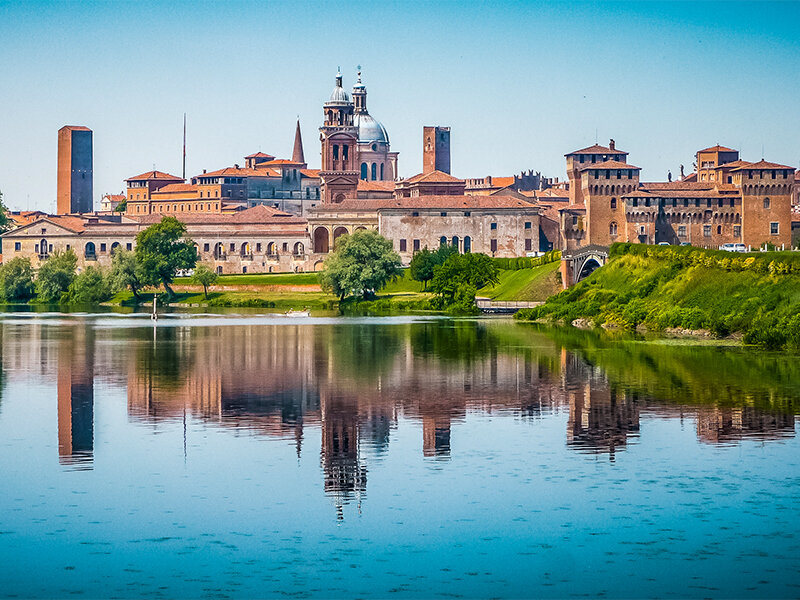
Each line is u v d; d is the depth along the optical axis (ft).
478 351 540.93
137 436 334.65
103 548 240.94
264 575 228.22
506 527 251.60
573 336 620.49
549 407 379.14
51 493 275.80
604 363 486.79
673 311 643.04
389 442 325.83
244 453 313.73
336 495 273.33
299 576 227.61
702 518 256.32
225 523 255.09
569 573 228.43
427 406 383.04
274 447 320.91
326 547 241.35
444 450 315.99
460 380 440.04
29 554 238.07
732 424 347.36
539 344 573.33
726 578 226.17
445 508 264.11
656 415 362.74
